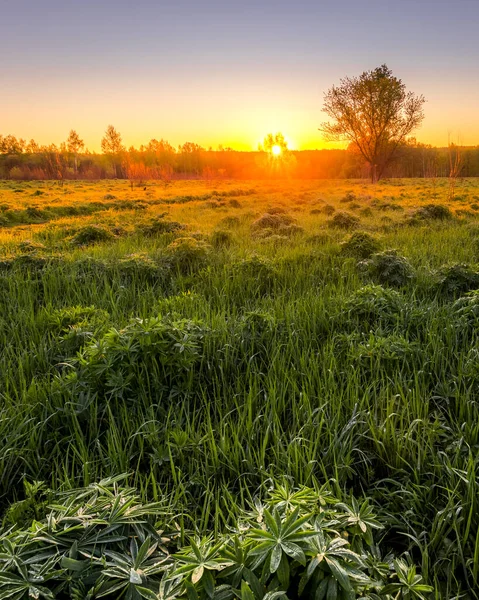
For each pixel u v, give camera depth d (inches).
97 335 177.2
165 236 459.8
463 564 81.4
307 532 64.1
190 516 91.3
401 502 102.8
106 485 90.6
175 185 2294.5
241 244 405.4
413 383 147.6
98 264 302.8
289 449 110.7
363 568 74.8
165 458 112.6
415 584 71.4
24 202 1052.5
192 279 284.4
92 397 138.2
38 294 263.3
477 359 152.3
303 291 250.4
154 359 149.2
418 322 192.4
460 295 237.3
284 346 175.5
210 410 141.8
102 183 2536.9
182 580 62.1
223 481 105.6
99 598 68.9
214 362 162.4
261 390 147.4
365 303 202.8
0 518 103.4
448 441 119.1
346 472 108.7
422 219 552.7
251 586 60.7
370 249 339.9
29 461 117.2
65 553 69.0
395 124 1841.8
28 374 163.6
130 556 70.0
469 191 1244.5
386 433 117.9
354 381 142.2
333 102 1849.2
